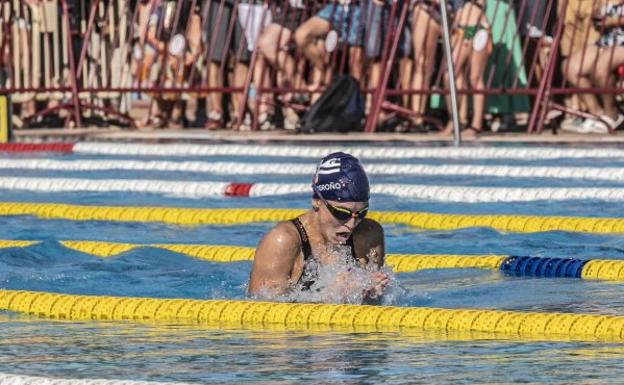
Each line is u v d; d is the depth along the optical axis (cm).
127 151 4544
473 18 4528
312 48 4806
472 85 4575
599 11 4494
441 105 4806
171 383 1345
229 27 4959
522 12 4569
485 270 2225
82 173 4050
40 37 5334
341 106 4706
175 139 4784
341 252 1880
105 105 5453
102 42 5284
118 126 5388
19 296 1914
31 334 1686
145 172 4025
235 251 2419
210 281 2148
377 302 1881
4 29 5253
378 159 4150
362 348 1551
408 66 4734
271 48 4875
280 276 1867
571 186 3447
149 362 1484
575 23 4581
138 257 2372
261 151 4362
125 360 1498
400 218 2914
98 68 5306
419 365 1447
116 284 2127
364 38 4753
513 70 4703
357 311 1748
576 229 2719
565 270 2156
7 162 4284
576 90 4434
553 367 1424
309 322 1738
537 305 1869
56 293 1992
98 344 1608
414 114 4650
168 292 2059
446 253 2486
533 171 3672
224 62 5097
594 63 4494
